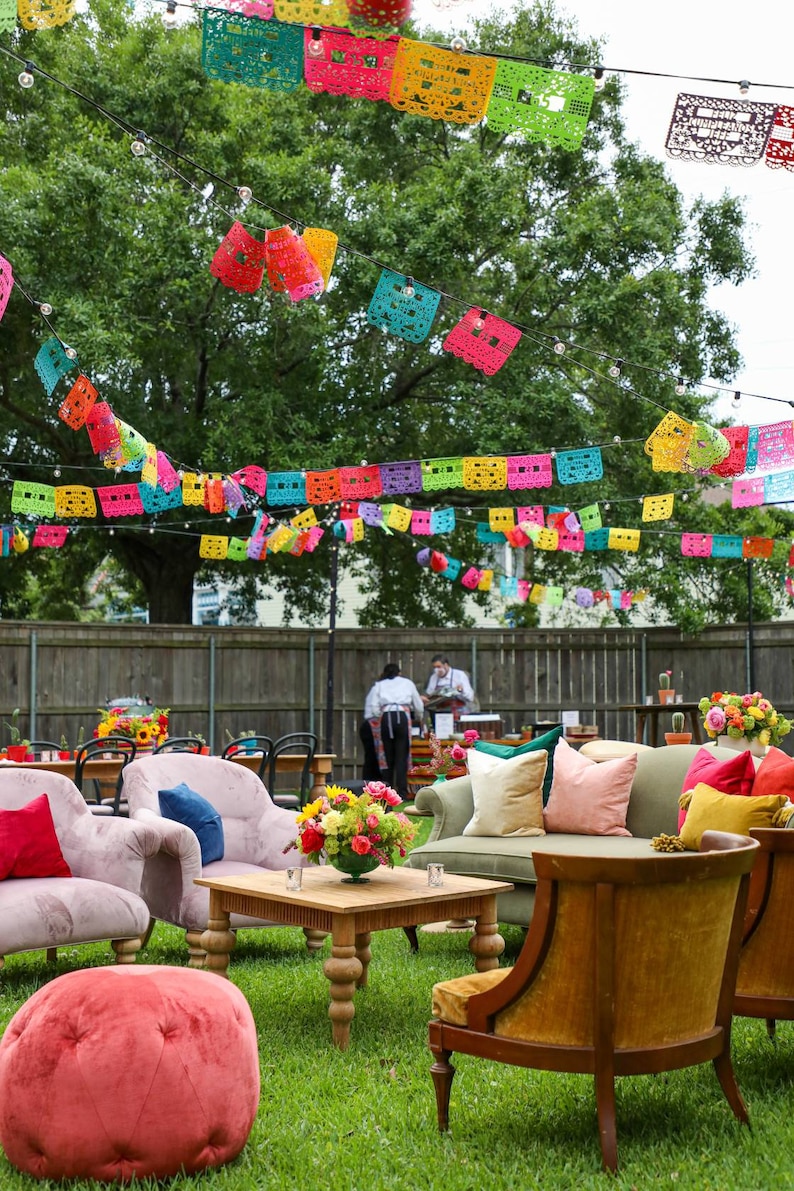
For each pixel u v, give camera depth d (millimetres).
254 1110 3010
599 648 13945
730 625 13352
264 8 3439
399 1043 4094
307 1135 3162
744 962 3627
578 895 2918
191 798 5633
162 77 12117
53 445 12953
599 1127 2912
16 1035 2924
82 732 11734
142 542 14055
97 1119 2773
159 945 5781
